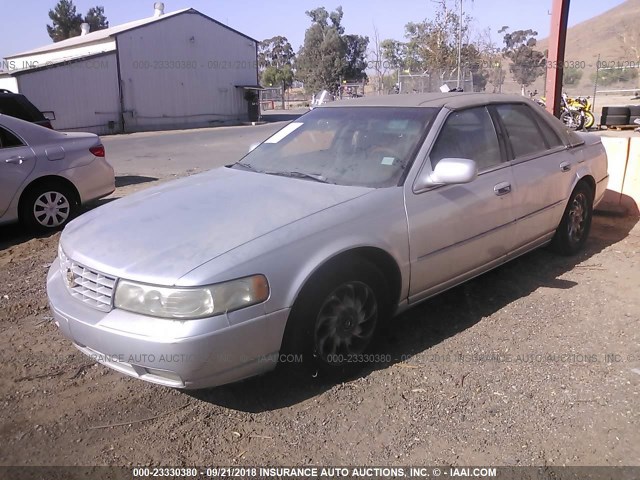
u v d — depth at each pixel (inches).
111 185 309.7
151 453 114.2
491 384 134.0
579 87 1496.1
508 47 1614.2
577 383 133.3
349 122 173.5
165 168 526.0
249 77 1401.3
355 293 135.4
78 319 119.7
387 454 112.1
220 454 113.4
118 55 1134.4
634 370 137.8
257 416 125.0
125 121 1157.7
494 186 165.3
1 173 263.3
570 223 210.4
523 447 112.7
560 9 345.4
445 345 152.9
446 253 152.7
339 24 2332.7
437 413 124.0
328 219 129.0
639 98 1337.4
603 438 114.4
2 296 193.9
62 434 120.6
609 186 272.4
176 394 134.2
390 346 153.3
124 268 115.9
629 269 202.4
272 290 116.6
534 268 206.2
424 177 148.6
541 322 164.2
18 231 292.0
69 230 142.0
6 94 389.1
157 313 110.8
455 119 164.1
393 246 138.2
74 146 291.6
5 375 143.1
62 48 1397.6
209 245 118.3
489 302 179.0
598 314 168.2
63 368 146.2
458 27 926.4
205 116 1317.7
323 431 119.3
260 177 159.2
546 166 187.9
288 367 126.3
